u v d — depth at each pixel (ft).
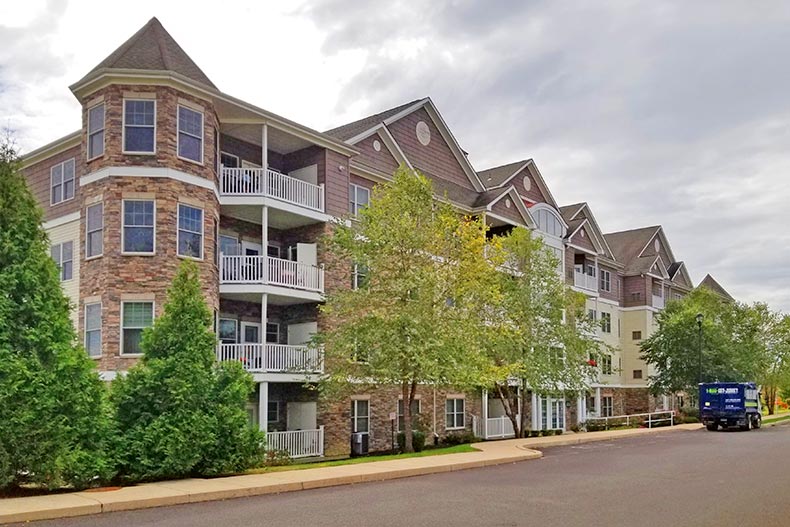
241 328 89.97
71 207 84.79
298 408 91.15
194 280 56.65
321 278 91.04
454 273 85.56
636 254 191.11
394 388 101.24
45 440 44.68
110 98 74.95
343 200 95.76
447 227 85.20
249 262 83.71
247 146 92.12
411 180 84.28
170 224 74.38
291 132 88.58
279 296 86.33
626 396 181.88
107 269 73.26
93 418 48.49
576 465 68.28
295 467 63.26
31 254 47.78
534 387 104.01
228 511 40.63
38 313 46.98
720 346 155.12
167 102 75.36
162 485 48.32
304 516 38.99
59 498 42.37
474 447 85.15
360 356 78.69
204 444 52.60
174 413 52.70
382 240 80.02
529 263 109.70
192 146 77.61
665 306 173.68
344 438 90.79
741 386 131.23
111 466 49.01
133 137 74.84
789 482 54.03
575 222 154.40
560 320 109.70
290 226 94.94
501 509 41.65
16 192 48.32
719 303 176.35
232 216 89.61
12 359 44.83
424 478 58.03
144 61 76.69
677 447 89.71
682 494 47.85
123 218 73.92
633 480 55.83
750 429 134.92
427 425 104.99
